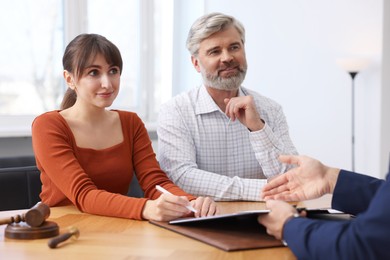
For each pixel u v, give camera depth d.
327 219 1.64
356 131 5.02
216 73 2.57
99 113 2.25
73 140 2.18
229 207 2.19
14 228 1.65
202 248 1.53
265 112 2.75
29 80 4.65
